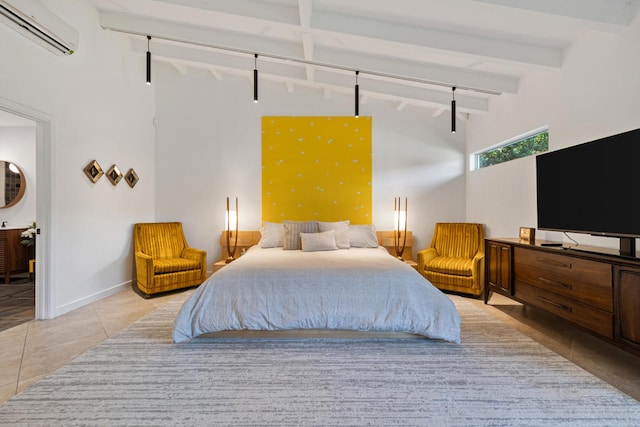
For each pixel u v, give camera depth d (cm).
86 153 365
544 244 297
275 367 215
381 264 289
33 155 523
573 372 206
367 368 213
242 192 500
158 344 253
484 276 370
